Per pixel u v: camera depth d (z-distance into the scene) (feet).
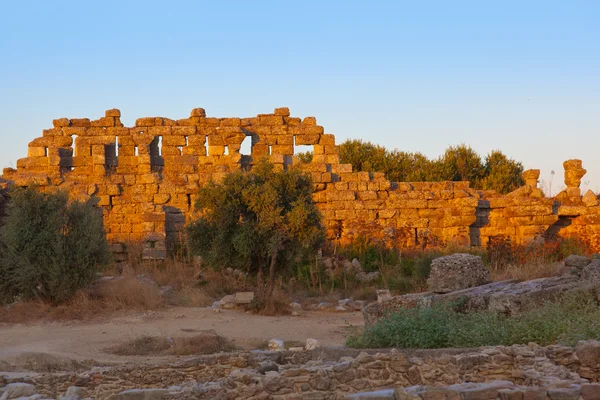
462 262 60.80
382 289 90.17
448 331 44.47
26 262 78.84
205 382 38.40
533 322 43.50
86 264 80.53
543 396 27.86
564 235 115.14
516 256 101.71
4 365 50.85
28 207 80.89
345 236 113.39
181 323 71.41
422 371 33.65
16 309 77.25
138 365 42.01
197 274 97.76
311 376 32.73
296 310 80.53
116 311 77.15
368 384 33.22
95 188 114.32
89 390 40.24
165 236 108.88
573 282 52.70
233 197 83.30
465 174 178.29
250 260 83.25
